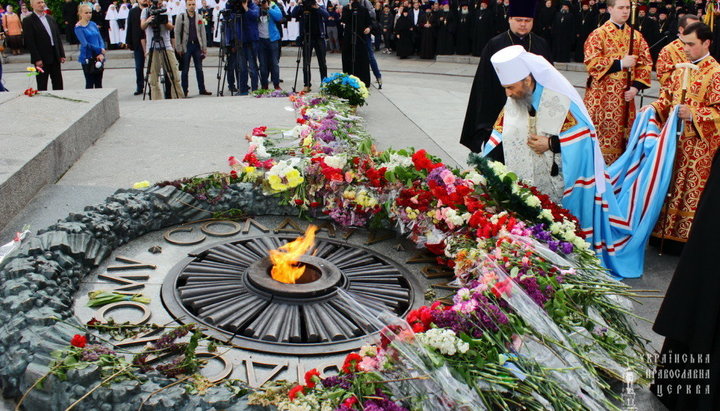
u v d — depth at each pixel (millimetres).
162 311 3717
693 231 3326
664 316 3391
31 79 16125
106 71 17562
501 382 2934
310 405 2760
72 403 2838
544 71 4746
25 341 3066
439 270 4406
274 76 13445
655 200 5488
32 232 4719
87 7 12422
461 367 2961
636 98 13539
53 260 3869
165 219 4785
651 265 5594
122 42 21375
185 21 12859
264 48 13211
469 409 2803
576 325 3527
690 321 3328
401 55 20891
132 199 4699
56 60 11344
